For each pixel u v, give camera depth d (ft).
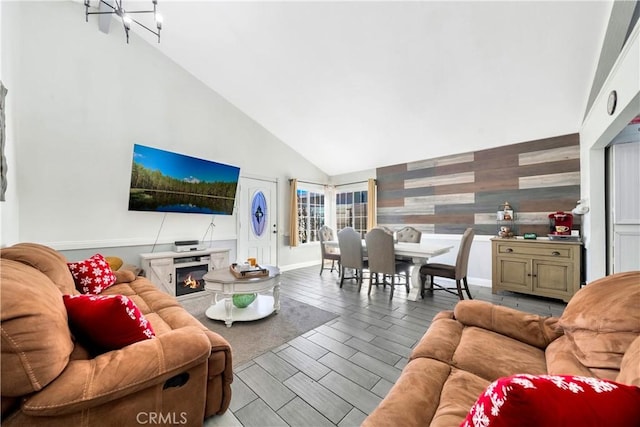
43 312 2.87
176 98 12.21
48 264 5.02
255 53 10.78
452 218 14.49
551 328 4.28
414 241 13.98
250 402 4.84
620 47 6.61
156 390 3.43
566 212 11.11
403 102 11.39
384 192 17.52
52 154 9.03
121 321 3.63
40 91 8.82
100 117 10.07
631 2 5.91
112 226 10.34
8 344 2.52
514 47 8.02
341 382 5.41
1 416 2.62
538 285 10.51
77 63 9.55
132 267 9.80
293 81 11.82
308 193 18.98
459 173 14.30
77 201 9.54
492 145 13.06
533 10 6.99
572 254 9.82
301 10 8.49
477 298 10.92
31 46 8.66
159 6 9.32
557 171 11.50
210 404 4.22
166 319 5.56
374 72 10.14
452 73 9.38
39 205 8.78
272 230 16.55
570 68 8.30
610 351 3.07
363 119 13.21
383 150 15.64
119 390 3.01
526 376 1.78
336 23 8.64
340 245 12.83
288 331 7.79
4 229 6.93
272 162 16.49
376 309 9.70
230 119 14.29
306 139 16.37
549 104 9.89
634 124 8.29
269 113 14.61
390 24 8.23
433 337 4.47
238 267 9.14
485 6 7.15
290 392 5.11
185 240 12.45
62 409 2.68
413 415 2.74
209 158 13.39
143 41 11.21
